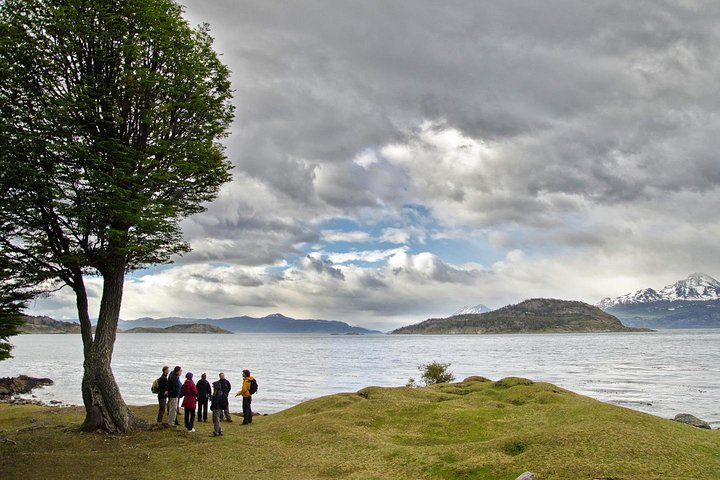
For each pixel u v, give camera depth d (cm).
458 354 16250
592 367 10294
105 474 1784
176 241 2700
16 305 2523
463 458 1880
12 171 2105
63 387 6906
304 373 9406
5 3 2252
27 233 2342
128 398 5738
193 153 2520
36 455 2028
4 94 2211
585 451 1770
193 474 1805
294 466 1953
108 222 2352
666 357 13788
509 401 3234
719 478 1553
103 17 2298
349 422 2703
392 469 1869
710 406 5112
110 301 2539
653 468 1605
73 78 2373
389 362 12619
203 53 2717
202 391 3064
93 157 2195
